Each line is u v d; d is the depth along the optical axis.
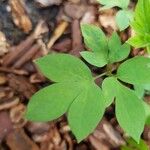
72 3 0.26
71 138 0.25
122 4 0.23
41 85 0.25
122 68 0.20
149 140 0.25
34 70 0.25
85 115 0.19
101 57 0.21
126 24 0.23
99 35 0.21
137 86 0.22
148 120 0.23
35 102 0.19
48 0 0.26
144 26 0.19
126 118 0.19
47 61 0.20
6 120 0.24
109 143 0.25
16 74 0.25
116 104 0.20
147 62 0.20
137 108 0.19
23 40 0.25
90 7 0.26
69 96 0.19
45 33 0.25
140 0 0.19
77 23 0.26
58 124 0.25
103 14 0.26
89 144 0.25
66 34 0.26
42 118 0.19
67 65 0.20
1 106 0.24
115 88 0.20
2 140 0.24
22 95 0.24
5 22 0.25
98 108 0.19
